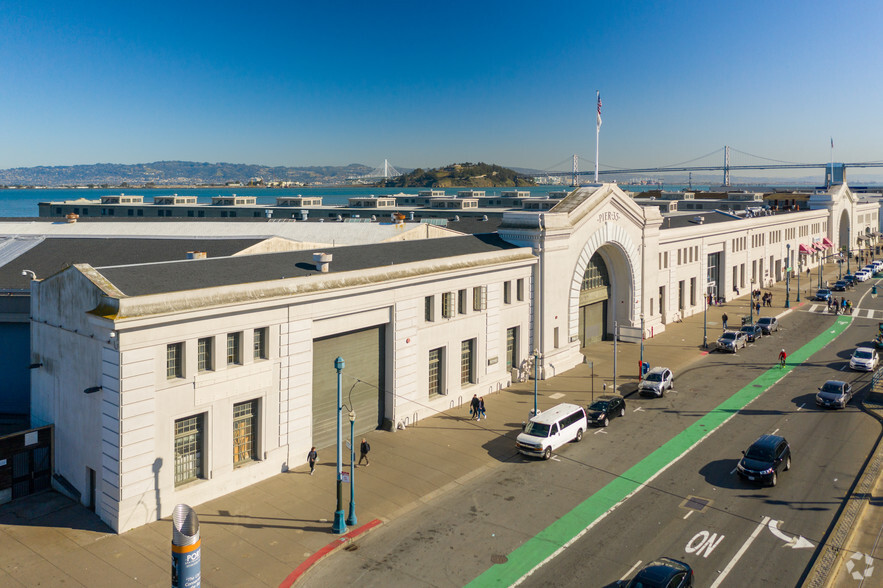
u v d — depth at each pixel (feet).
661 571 79.66
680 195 560.20
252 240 186.50
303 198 481.05
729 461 126.11
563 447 134.31
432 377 153.28
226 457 110.93
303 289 120.57
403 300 141.28
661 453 130.62
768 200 502.79
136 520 99.04
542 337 181.16
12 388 141.79
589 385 175.94
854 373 187.11
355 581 86.79
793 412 154.30
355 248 156.04
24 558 90.48
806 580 85.20
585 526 101.24
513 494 112.68
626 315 223.71
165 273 114.01
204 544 95.25
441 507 107.96
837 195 449.48
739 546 94.58
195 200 498.28
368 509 106.73
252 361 113.29
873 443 133.90
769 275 354.54
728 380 182.09
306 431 123.75
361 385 137.39
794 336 236.63
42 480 111.34
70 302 106.11
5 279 152.15
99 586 84.28
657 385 166.40
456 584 85.97
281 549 94.32
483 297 163.32
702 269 279.49
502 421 148.36
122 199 491.31
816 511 104.99
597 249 210.38
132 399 97.30
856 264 431.02
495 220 317.22
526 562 91.15
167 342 100.78
